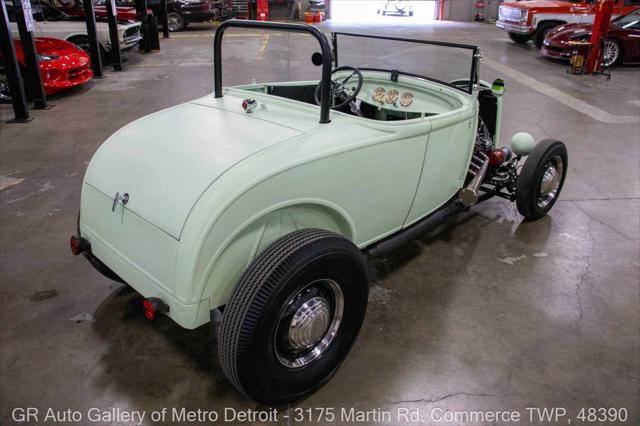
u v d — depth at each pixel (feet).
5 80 22.02
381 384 6.87
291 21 58.08
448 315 8.32
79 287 8.87
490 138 11.73
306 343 6.21
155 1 40.96
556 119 20.11
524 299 8.80
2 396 6.51
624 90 25.52
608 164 15.44
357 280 6.44
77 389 6.66
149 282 6.02
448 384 6.89
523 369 7.18
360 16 65.41
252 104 7.65
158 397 6.57
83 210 7.16
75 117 19.75
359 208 7.22
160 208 5.75
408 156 7.70
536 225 11.57
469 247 10.53
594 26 28.53
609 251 10.48
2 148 16.12
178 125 7.32
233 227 5.56
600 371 7.18
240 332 5.37
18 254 9.87
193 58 33.01
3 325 7.84
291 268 5.50
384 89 10.16
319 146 6.41
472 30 50.62
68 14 30.55
